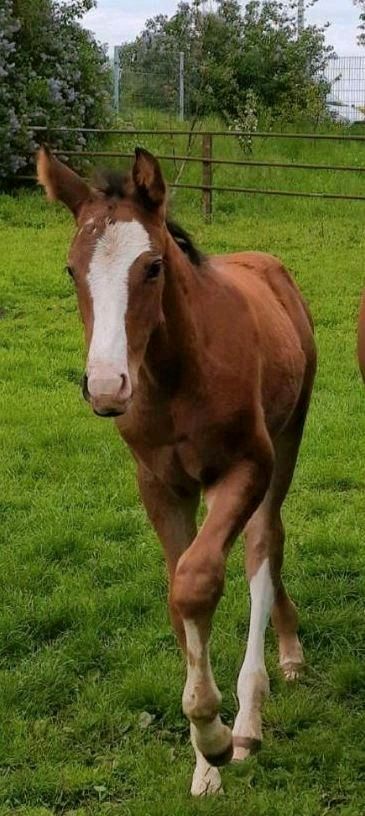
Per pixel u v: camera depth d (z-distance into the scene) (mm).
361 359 4848
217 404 3260
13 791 3373
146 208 2977
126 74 22312
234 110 20016
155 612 4500
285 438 4184
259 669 3611
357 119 23031
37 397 7367
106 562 4938
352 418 6879
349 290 10266
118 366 2740
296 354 3936
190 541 3494
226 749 3037
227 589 4664
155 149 16688
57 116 15641
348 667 3967
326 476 5969
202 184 13875
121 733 3684
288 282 4367
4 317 9469
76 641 4227
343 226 13328
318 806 3213
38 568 4875
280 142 17734
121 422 3361
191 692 2945
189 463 3320
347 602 4590
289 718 3701
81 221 2979
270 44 20859
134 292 2846
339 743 3504
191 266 3344
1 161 14914
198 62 20438
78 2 16969
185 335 3182
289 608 4102
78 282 2896
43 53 16312
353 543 5086
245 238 12438
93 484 5961
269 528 3928
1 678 4004
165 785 3328
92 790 3369
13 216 13836
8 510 5598
